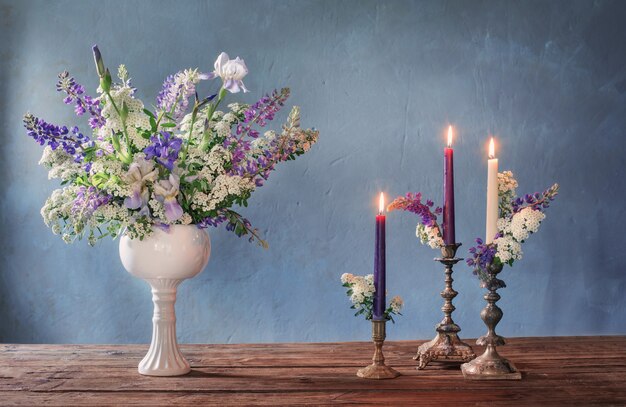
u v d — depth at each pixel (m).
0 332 3.25
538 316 3.28
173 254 1.52
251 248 3.26
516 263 3.29
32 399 1.32
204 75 1.55
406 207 1.57
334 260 3.26
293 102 3.26
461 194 3.27
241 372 1.53
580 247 3.29
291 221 3.26
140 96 3.26
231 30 3.26
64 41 3.26
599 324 3.28
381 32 3.27
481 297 3.25
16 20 3.25
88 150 1.51
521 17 3.28
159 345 1.53
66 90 1.52
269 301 3.26
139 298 3.26
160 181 1.48
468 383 1.42
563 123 3.29
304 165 3.26
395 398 1.32
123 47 3.26
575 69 3.29
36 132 1.48
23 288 3.25
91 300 3.25
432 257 3.26
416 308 3.26
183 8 3.26
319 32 3.26
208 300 3.26
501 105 3.28
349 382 1.44
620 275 3.28
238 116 1.64
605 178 3.29
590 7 3.29
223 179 1.52
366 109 3.26
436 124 3.27
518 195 3.28
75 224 1.49
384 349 1.77
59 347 1.79
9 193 3.25
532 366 1.57
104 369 1.56
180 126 1.66
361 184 3.26
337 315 3.26
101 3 3.26
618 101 3.29
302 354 1.71
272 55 3.26
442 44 3.28
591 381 1.44
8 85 3.25
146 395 1.35
